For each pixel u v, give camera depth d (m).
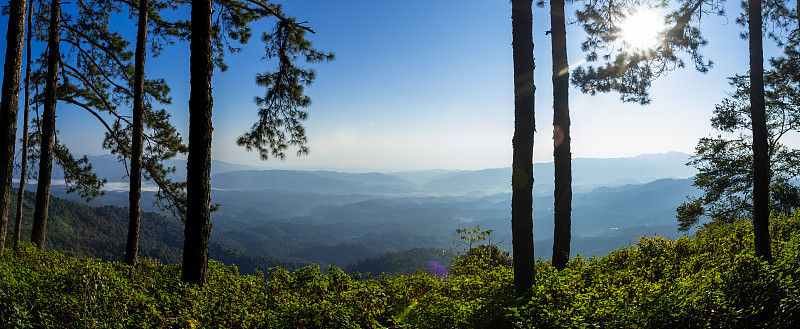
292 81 11.45
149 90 17.09
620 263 10.64
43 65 16.02
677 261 9.68
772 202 19.11
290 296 7.10
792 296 5.55
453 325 6.51
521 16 8.02
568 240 10.52
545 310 6.16
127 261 11.38
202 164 7.57
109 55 16.77
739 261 7.03
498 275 9.30
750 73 8.49
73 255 12.52
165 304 6.18
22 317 4.92
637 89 13.53
